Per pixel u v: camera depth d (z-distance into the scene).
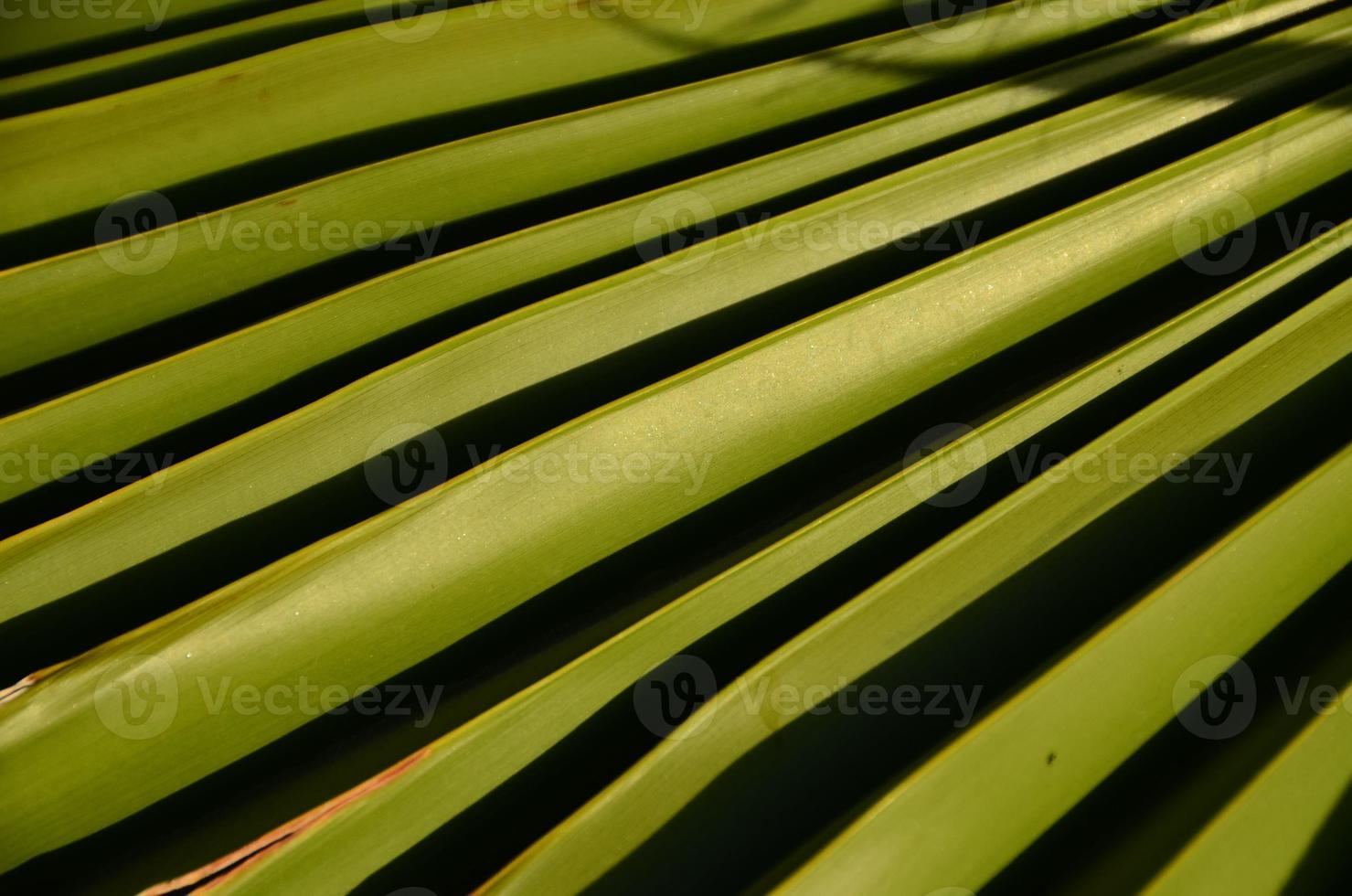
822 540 0.49
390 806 0.46
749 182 0.56
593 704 0.47
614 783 0.45
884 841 0.45
